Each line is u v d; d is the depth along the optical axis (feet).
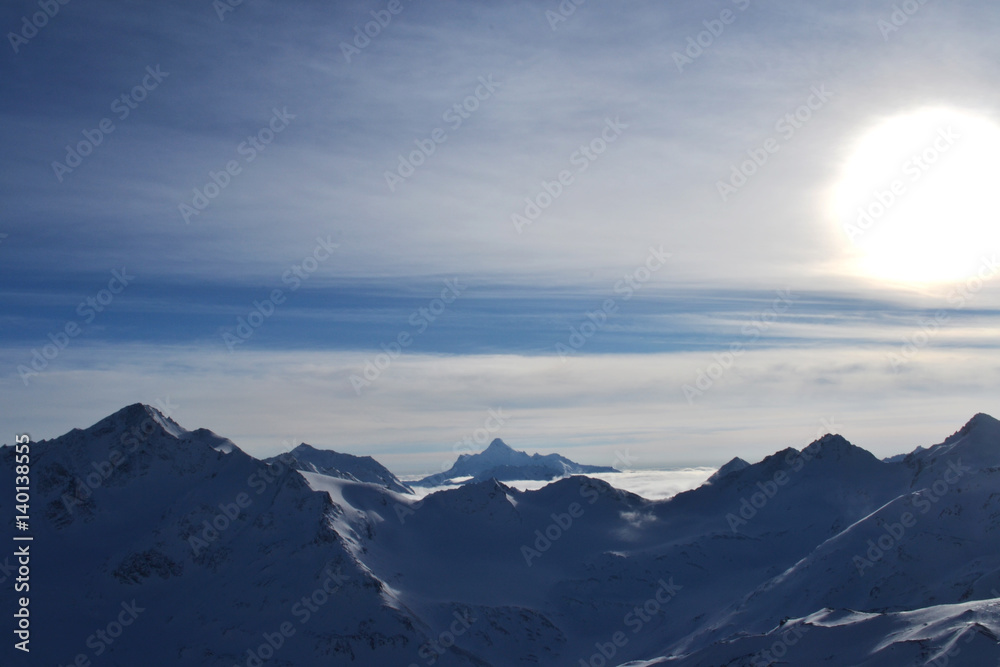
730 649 563.07
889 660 467.52
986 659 431.84
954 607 511.81
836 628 532.73
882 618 525.34
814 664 506.89
